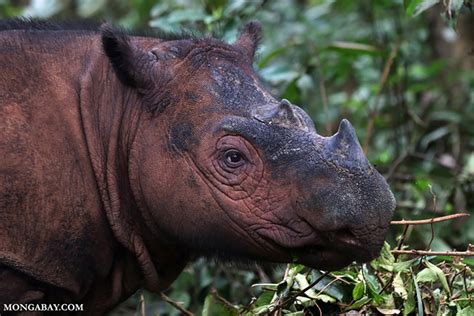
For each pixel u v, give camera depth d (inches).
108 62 439.5
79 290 431.8
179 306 490.9
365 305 433.7
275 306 438.6
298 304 442.6
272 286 455.8
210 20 617.9
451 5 502.6
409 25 784.3
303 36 762.8
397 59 703.1
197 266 542.3
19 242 410.3
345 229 383.9
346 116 755.4
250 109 410.6
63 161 419.2
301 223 393.4
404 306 429.4
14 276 413.1
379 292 435.5
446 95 770.2
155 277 448.1
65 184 418.6
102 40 420.2
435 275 424.2
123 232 430.9
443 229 579.8
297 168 390.9
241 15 646.5
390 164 666.8
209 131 410.9
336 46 677.3
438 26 796.0
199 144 411.8
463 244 574.9
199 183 410.9
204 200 410.3
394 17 748.6
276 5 832.3
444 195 617.0
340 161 384.2
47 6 884.0
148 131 423.8
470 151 709.3
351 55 694.5
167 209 418.6
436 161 657.0
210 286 537.3
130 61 423.2
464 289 433.7
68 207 418.6
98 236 429.4
